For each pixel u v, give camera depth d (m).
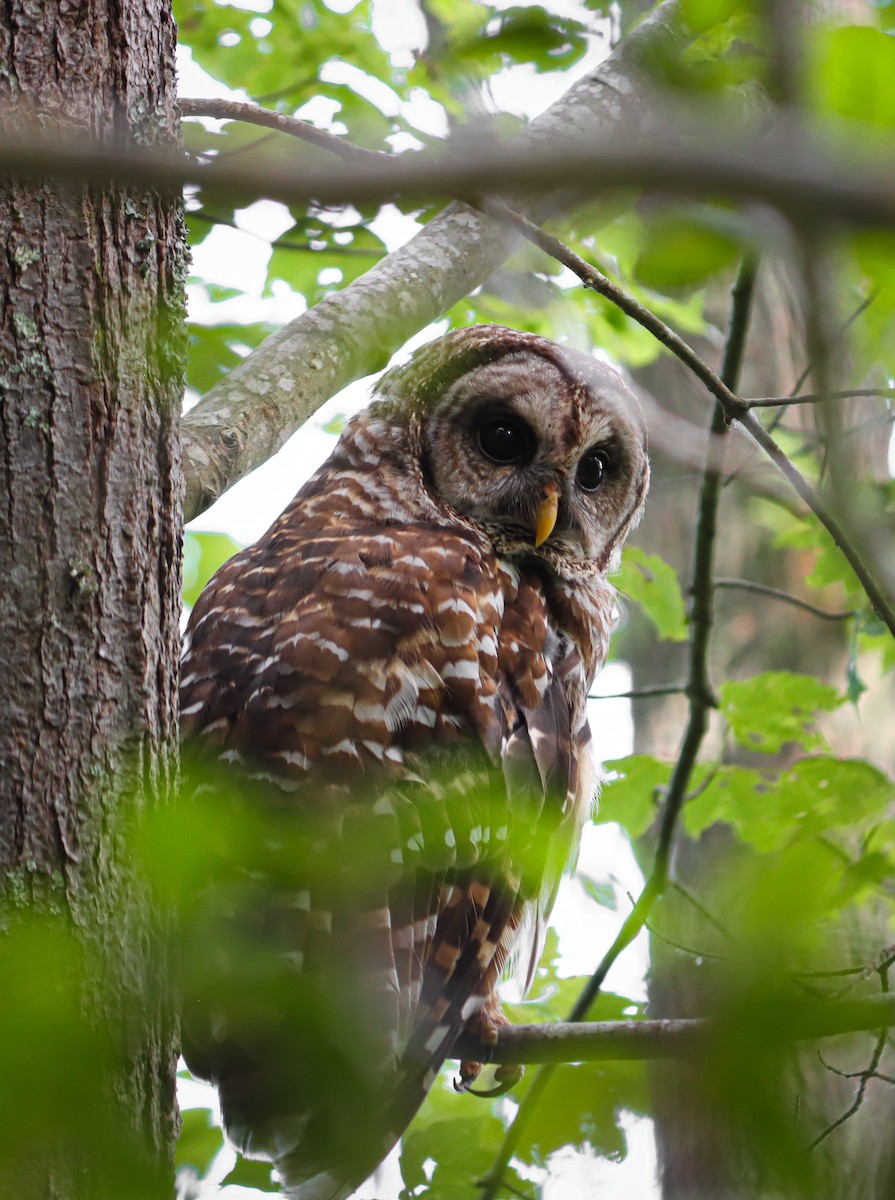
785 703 14.77
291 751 8.83
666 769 14.71
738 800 14.38
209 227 12.68
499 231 11.52
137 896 5.49
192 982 4.47
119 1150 3.47
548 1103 4.91
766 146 2.54
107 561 5.93
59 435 5.90
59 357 5.95
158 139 6.40
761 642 20.11
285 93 14.13
